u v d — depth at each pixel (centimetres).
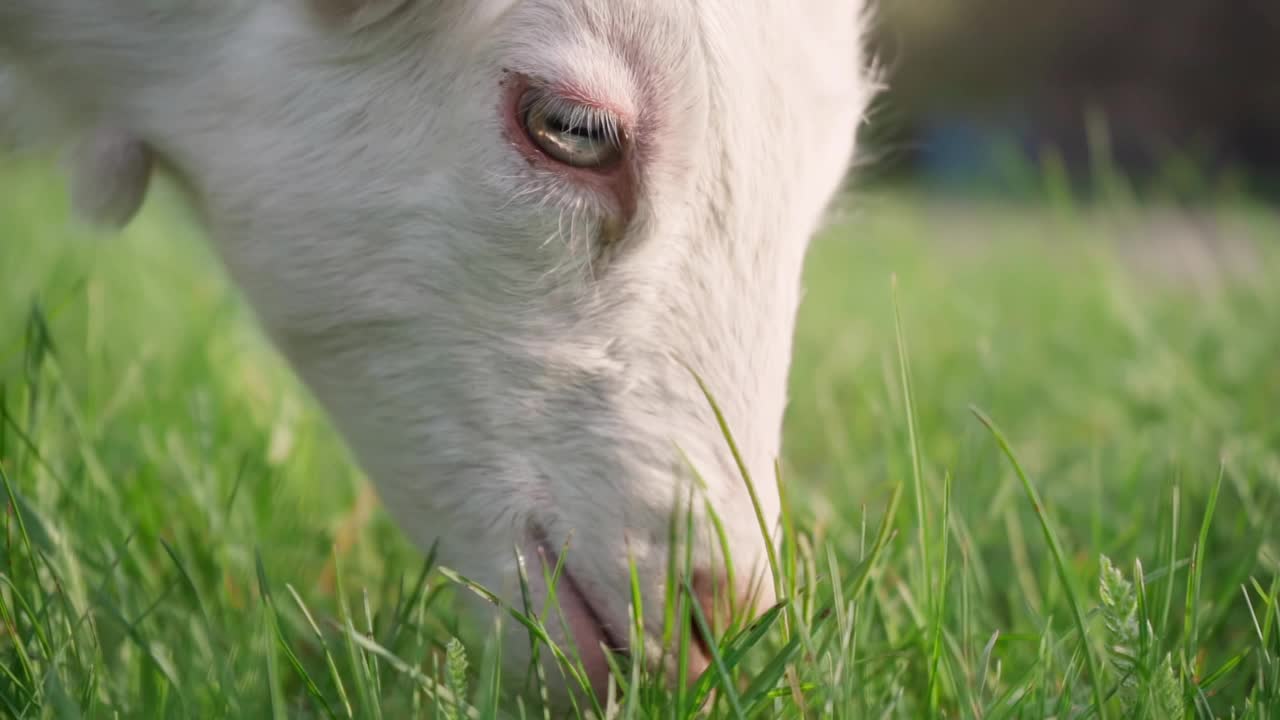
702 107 77
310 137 79
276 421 99
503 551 79
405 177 79
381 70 78
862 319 154
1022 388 123
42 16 82
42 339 87
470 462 79
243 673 77
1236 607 87
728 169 77
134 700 77
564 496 78
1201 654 80
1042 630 79
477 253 78
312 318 81
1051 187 173
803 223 79
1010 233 254
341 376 81
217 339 111
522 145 77
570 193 77
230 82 80
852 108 81
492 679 73
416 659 76
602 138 77
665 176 77
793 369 129
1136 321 122
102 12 81
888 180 412
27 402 88
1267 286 142
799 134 78
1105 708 76
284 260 81
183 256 158
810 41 78
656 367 78
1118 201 181
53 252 148
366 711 73
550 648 75
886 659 79
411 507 81
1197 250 218
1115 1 455
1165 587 80
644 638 75
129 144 84
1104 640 79
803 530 88
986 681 79
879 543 77
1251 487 94
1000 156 239
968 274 179
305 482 96
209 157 81
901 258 193
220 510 89
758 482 78
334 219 80
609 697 74
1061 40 460
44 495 84
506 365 78
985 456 97
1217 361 121
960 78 457
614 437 78
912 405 79
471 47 77
